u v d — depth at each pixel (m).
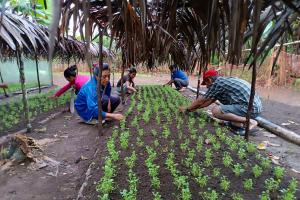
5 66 13.66
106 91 5.56
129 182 2.74
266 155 3.86
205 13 1.35
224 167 3.15
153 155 3.27
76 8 0.97
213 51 1.44
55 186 3.02
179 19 1.97
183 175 2.90
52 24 0.67
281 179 2.97
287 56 10.95
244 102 4.91
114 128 4.82
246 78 11.84
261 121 5.89
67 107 7.29
